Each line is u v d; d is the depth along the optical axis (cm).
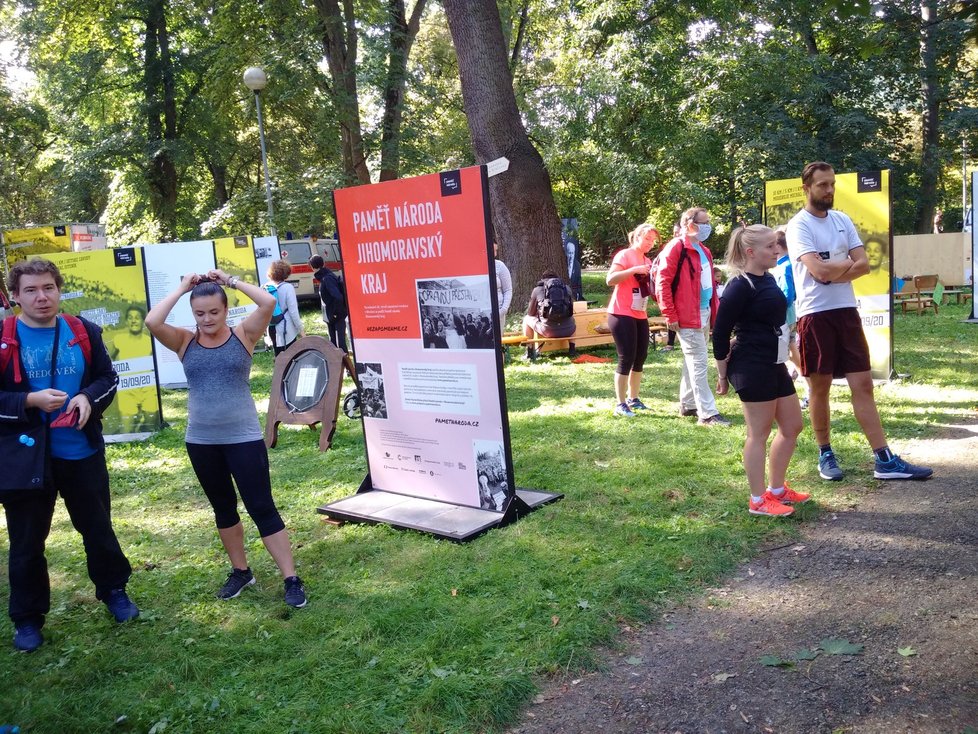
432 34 3631
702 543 485
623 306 822
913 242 2242
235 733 333
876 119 2675
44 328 421
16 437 403
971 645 356
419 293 573
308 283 2848
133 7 2981
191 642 409
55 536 607
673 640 386
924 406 790
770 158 2397
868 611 395
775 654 365
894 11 991
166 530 605
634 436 749
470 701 340
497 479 556
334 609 438
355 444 837
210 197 3706
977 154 2958
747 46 2275
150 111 3114
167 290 1288
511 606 419
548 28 2927
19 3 2992
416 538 537
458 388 566
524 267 1575
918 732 304
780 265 680
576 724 327
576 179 2278
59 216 3600
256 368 1430
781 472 530
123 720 347
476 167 521
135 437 953
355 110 2708
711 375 1059
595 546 494
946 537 470
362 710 339
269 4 2608
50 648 421
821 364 575
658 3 2291
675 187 2230
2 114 3303
